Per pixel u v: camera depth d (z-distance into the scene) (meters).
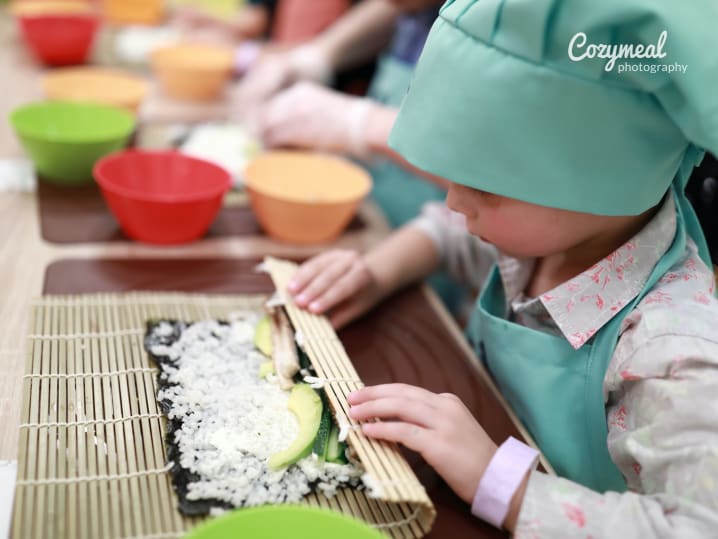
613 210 0.64
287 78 1.58
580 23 0.57
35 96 1.50
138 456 0.62
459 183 0.65
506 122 0.61
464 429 0.63
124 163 1.04
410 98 0.68
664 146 0.63
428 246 1.02
